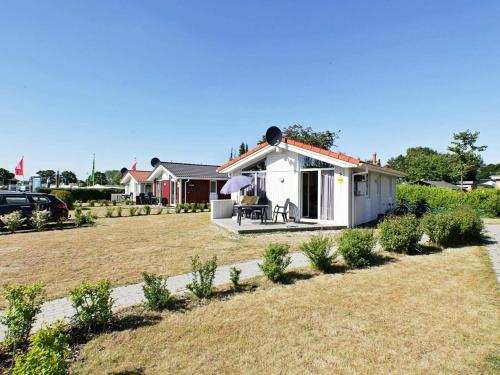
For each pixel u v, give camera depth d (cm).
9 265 786
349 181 1343
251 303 528
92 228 1476
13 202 1479
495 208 2047
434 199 2448
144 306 517
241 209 1449
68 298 565
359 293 567
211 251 938
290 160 1496
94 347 392
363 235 771
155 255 891
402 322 451
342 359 361
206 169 3438
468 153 3347
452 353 371
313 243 727
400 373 333
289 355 371
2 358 370
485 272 685
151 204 3456
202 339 410
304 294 566
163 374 338
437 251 909
